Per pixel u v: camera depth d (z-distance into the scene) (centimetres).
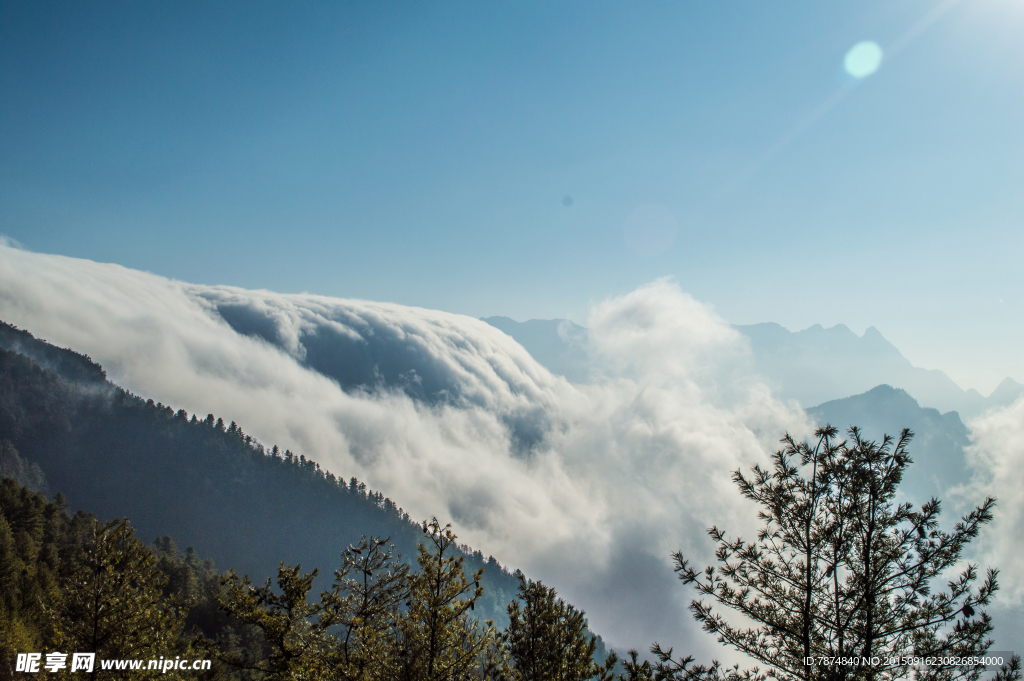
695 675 1132
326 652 1672
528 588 1599
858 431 1148
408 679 1473
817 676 1041
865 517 1113
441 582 1550
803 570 1178
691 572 1259
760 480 1240
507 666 1577
